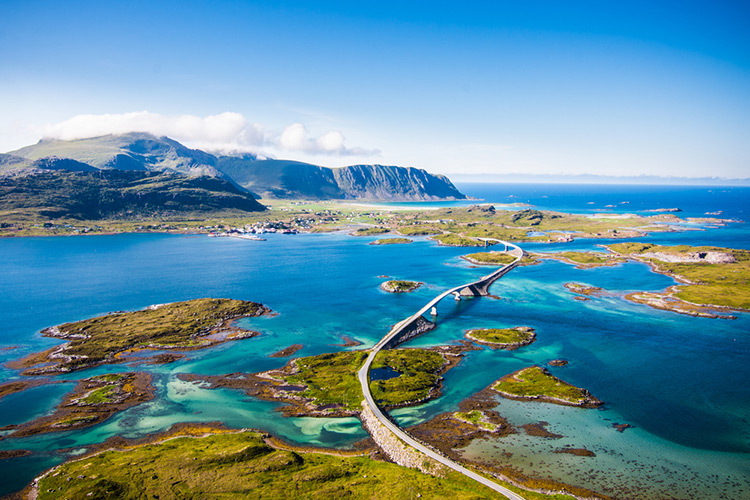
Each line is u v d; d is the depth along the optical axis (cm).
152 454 12338
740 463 12469
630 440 13538
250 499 10388
